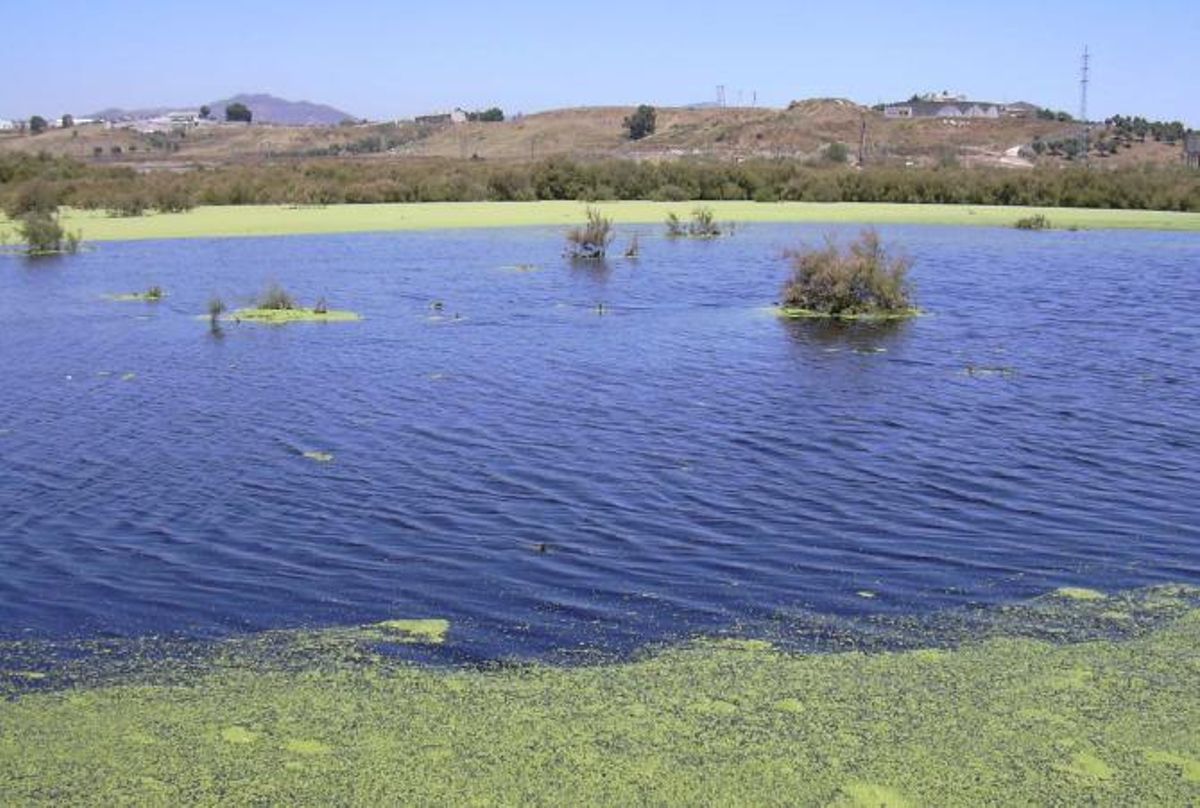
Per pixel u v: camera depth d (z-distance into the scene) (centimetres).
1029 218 5412
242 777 727
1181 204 6481
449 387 1872
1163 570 1091
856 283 2692
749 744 764
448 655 909
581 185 7088
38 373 1988
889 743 765
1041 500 1302
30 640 943
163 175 7756
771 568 1095
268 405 1747
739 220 5528
